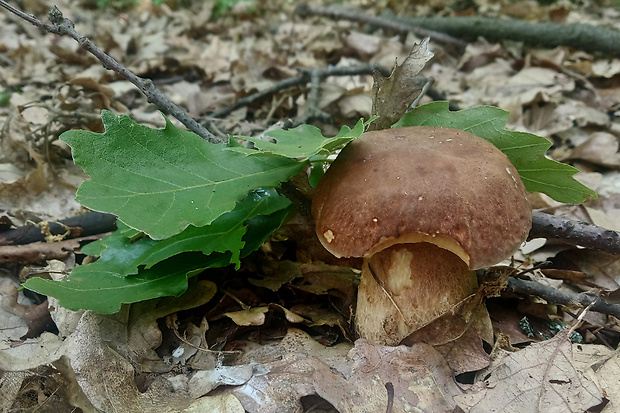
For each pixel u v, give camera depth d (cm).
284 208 33
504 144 32
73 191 46
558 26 85
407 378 27
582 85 72
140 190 28
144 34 103
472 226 25
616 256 37
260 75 81
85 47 34
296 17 121
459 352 29
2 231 37
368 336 30
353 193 26
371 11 131
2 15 98
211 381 27
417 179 26
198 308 33
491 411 26
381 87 34
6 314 32
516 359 27
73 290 29
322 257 37
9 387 27
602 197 47
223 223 32
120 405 26
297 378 27
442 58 91
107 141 28
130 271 30
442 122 33
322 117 57
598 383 26
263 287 35
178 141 30
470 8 117
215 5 124
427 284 28
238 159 31
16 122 48
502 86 74
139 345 29
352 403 26
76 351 28
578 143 58
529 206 27
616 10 111
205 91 76
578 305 33
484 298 31
